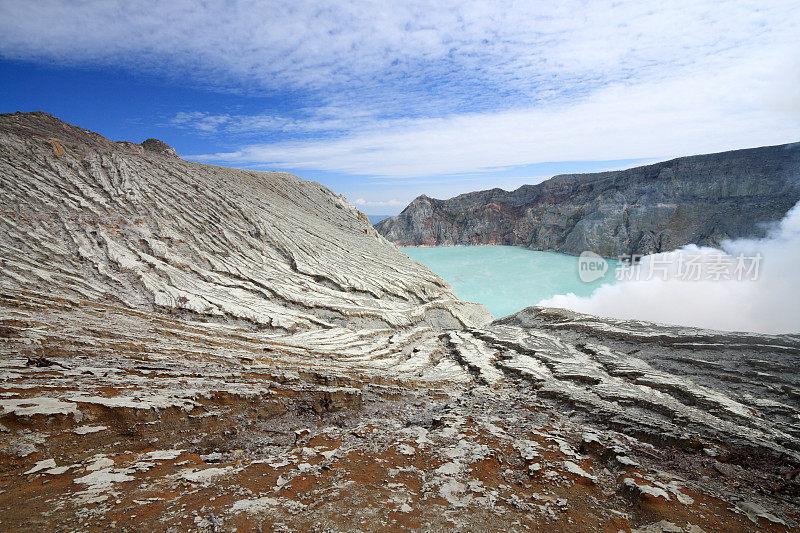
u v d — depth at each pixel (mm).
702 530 5852
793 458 9477
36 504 5180
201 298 24375
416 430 10398
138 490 5855
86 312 17500
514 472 7809
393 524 5430
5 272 19219
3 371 9789
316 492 6281
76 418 8039
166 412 9406
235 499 5789
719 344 20828
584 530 5676
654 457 9539
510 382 19172
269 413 11633
